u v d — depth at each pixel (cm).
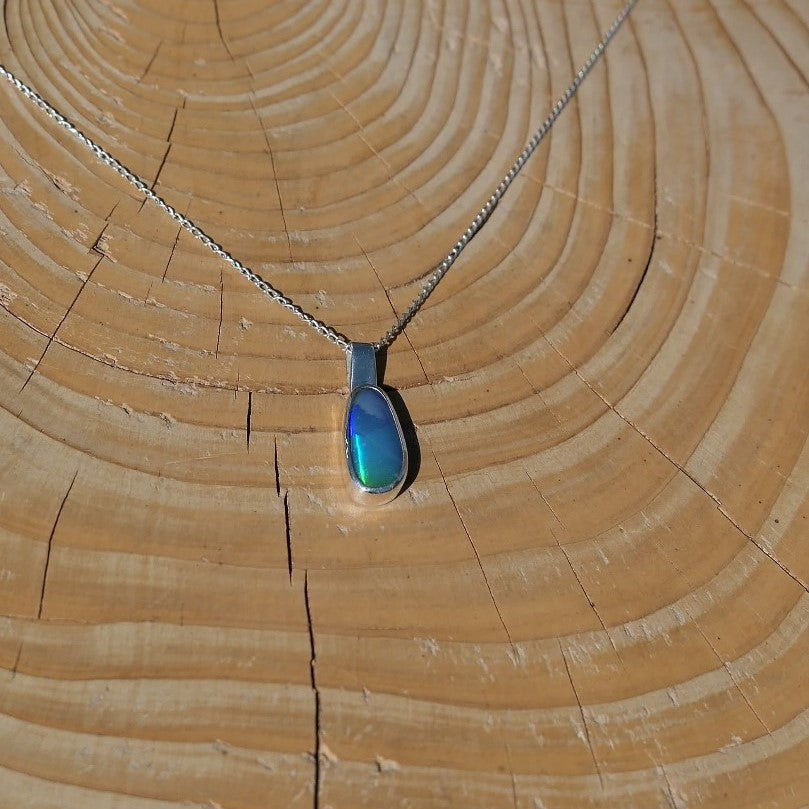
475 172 16
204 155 15
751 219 15
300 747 11
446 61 17
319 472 13
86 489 12
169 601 11
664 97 17
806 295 15
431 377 14
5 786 10
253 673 11
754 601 12
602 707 11
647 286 15
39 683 11
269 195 15
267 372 13
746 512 13
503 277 15
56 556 11
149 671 11
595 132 16
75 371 13
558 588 12
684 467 13
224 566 12
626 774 11
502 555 12
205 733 10
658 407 14
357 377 13
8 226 14
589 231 15
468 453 13
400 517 12
